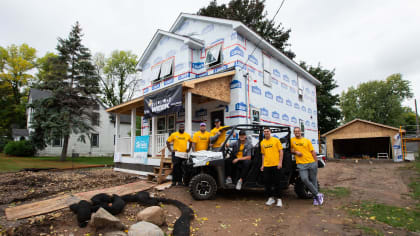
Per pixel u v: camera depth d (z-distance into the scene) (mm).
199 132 7105
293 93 14984
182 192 6562
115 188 7035
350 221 4445
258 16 23422
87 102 20641
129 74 33656
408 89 38688
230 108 10062
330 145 21328
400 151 17016
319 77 26797
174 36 12242
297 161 5758
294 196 6668
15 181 8398
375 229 4016
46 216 4543
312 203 5859
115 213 4613
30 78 34562
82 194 6262
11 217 4480
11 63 33250
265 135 5637
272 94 12555
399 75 39406
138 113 13617
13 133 28656
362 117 38594
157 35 13617
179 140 7207
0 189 7430
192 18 12391
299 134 5738
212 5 23484
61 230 3941
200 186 5902
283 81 13914
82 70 20891
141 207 5176
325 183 8680
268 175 5594
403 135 18484
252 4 23031
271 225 4355
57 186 8016
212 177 6016
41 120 19875
